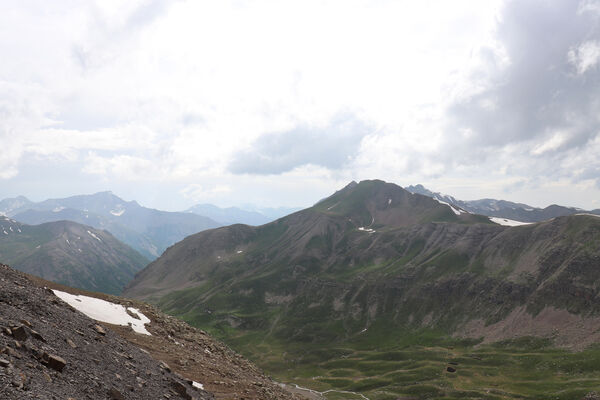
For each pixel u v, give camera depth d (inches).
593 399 5339.6
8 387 666.2
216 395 1343.5
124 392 957.8
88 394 832.9
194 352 1975.9
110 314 1977.1
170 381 1202.6
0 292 1161.4
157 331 2055.9
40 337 961.5
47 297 1421.0
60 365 871.1
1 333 860.0
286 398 1776.6
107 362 1086.4
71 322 1261.1
